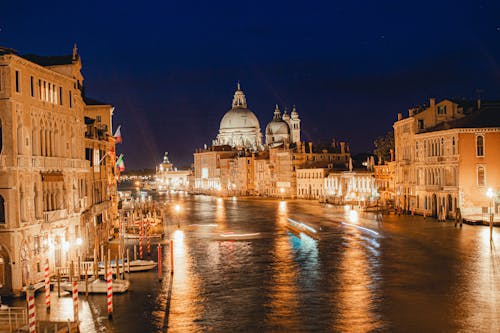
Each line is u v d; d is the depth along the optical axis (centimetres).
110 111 7531
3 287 3672
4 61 3600
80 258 4338
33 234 3866
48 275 3538
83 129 5081
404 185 9544
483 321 3272
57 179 4197
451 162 7838
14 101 3638
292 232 7356
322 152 17138
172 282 4297
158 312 3528
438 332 3103
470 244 5797
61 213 4269
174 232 7644
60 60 4725
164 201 16650
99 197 6250
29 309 2861
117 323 3319
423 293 3869
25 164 3744
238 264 5012
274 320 3347
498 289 3947
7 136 3625
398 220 8325
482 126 7656
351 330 3152
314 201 14888
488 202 7656
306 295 3875
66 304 3669
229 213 11031
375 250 5612
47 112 4175
